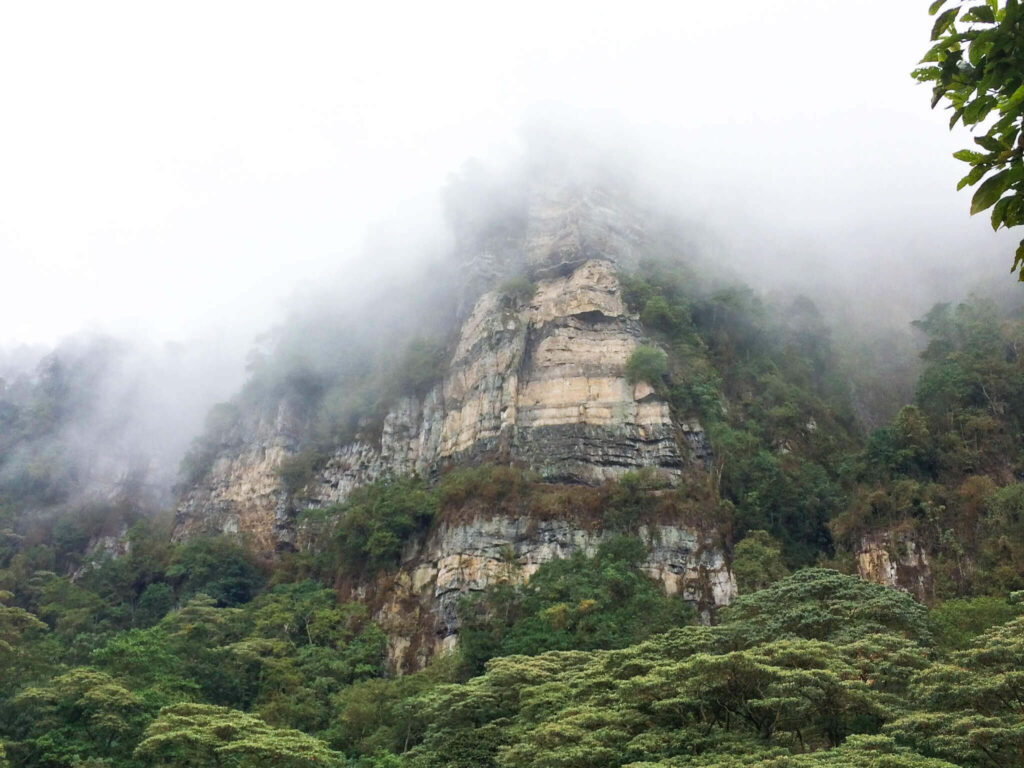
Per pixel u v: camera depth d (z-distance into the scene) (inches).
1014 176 327.6
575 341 3326.8
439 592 2746.1
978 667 1315.2
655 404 3107.8
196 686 2223.2
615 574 2452.0
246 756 1600.6
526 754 1419.8
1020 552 2330.2
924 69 340.2
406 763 1724.9
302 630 2834.6
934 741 1173.1
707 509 2783.0
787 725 1376.7
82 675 1945.1
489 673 1828.2
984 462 2738.7
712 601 2576.3
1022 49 310.2
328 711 2304.4
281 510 3772.1
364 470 3666.3
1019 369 2952.8
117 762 1795.0
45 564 3924.7
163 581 3570.4
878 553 2539.4
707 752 1283.2
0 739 1734.7
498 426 3218.5
